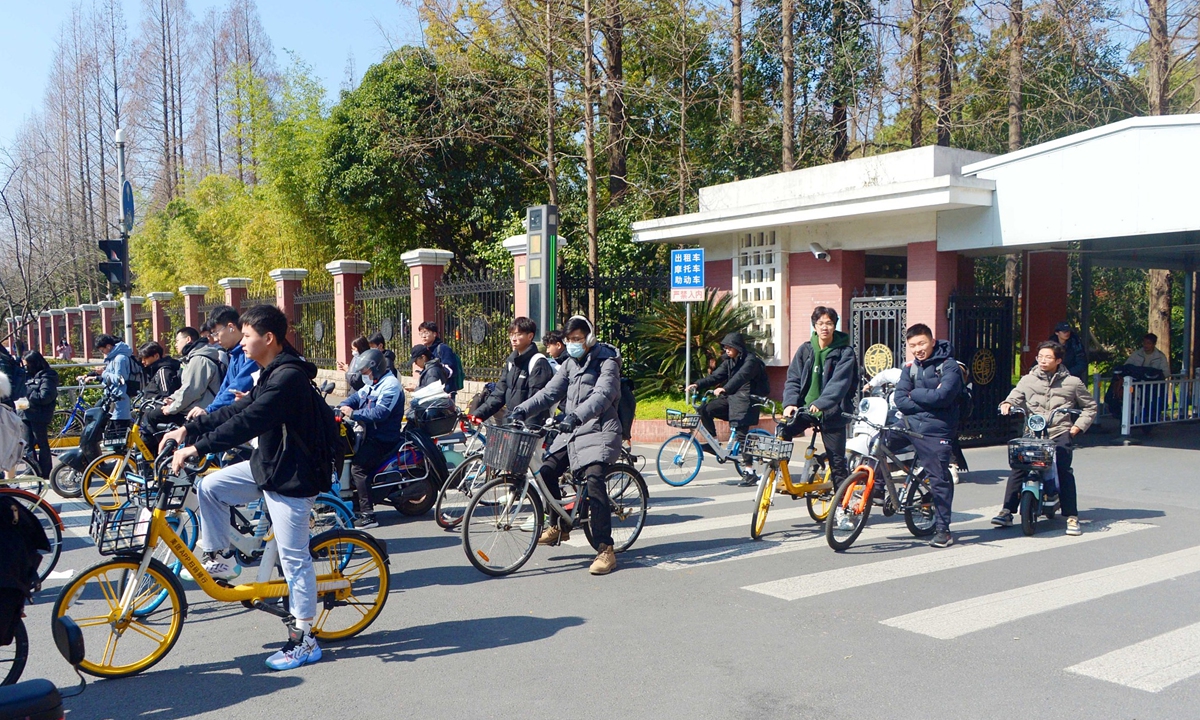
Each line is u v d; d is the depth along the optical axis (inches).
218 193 1368.1
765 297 625.9
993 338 538.3
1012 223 491.5
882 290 677.9
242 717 161.0
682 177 816.3
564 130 823.7
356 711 163.0
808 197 551.5
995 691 170.1
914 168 531.2
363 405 331.0
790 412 306.3
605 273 747.4
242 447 236.7
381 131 891.4
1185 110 847.7
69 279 1237.1
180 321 1161.4
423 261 690.8
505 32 738.8
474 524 252.2
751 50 964.0
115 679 180.2
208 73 1908.2
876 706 163.6
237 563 206.7
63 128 1828.2
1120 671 180.1
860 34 899.4
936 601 227.8
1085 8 763.4
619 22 733.3
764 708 163.0
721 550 284.0
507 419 268.4
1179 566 263.1
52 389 410.6
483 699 167.8
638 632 205.2
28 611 230.7
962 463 350.3
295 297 898.1
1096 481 415.8
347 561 203.2
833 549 279.7
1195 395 594.6
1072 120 853.2
